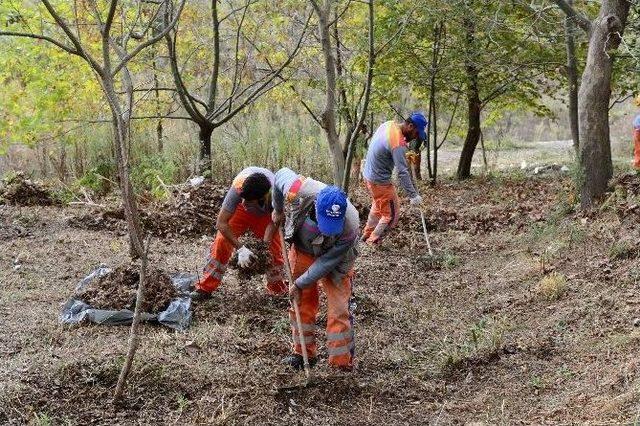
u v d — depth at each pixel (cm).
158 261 877
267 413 532
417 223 1134
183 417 513
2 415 500
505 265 903
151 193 1219
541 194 1334
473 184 1566
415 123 958
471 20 1316
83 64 1267
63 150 1365
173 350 610
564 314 709
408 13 1239
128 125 604
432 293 830
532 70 1636
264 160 1429
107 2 1161
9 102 1291
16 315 671
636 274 755
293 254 597
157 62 1487
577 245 889
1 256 863
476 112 1642
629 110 2638
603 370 582
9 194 1148
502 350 644
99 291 689
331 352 593
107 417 507
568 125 2784
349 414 545
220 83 1568
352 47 1490
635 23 1103
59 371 555
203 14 1492
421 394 580
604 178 1035
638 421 485
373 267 917
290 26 1420
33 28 1167
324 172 1435
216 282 726
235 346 632
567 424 505
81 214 1076
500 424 518
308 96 1523
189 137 1437
